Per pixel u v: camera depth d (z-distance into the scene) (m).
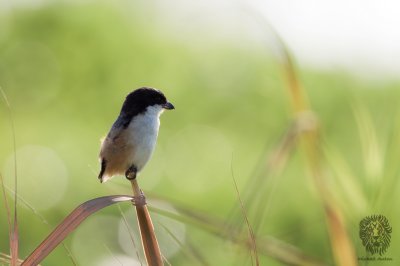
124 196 4.37
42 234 12.38
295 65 5.88
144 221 4.36
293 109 5.82
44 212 12.94
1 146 15.31
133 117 7.21
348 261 5.38
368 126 5.93
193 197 13.86
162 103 7.44
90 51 19.83
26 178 13.76
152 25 21.08
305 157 5.73
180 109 18.97
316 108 17.03
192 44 20.67
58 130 16.45
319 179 5.63
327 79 17.92
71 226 4.21
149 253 4.31
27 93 18.45
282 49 5.89
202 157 16.12
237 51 20.38
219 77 19.75
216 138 17.58
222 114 18.89
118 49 20.12
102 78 19.50
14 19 20.16
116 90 19.22
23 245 12.01
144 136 7.20
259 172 5.59
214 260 9.30
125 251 11.64
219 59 20.20
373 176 5.81
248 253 5.21
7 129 16.05
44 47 19.64
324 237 10.59
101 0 20.80
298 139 5.68
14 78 18.69
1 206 12.52
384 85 16.95
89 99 18.73
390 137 5.85
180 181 14.69
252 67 19.88
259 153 16.59
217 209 13.60
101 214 12.75
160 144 17.00
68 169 14.28
